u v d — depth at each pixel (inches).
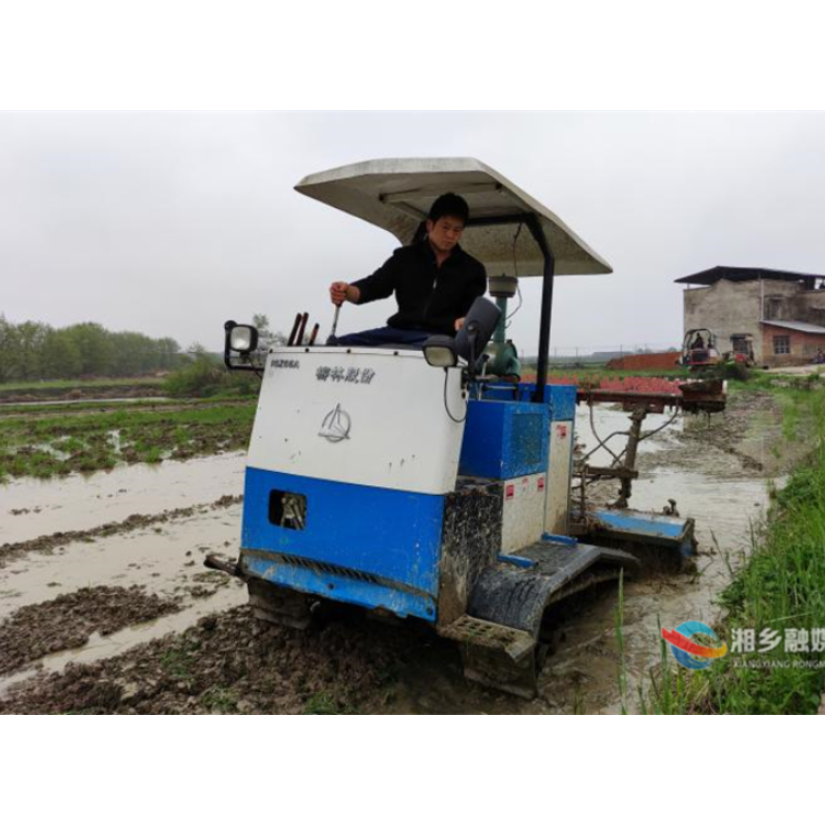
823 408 569.9
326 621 168.7
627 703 137.0
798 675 117.5
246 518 151.0
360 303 162.2
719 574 226.5
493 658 133.1
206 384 1441.9
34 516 316.8
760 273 1804.9
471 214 180.2
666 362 1696.6
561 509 193.3
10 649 162.6
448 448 127.6
